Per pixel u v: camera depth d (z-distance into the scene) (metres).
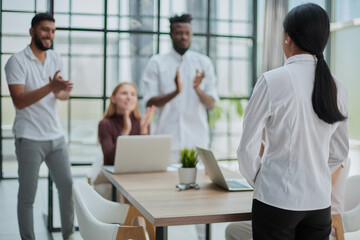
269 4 4.61
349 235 2.36
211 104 4.39
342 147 1.82
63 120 9.00
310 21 1.69
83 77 7.80
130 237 1.97
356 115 5.34
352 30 5.30
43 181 7.05
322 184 1.70
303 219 1.70
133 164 3.07
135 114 3.82
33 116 3.53
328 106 1.65
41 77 3.61
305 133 1.67
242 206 2.06
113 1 7.42
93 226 2.04
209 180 2.82
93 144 9.15
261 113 1.69
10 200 5.95
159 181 2.77
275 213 1.66
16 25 7.50
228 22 7.22
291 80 1.67
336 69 5.50
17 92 3.43
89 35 7.65
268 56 4.64
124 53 7.89
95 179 3.66
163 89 4.43
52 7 4.44
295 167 1.67
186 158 2.63
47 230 4.31
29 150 3.50
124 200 3.33
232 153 7.32
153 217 1.85
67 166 3.74
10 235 4.19
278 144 1.69
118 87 3.73
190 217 1.87
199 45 7.32
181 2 7.51
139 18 7.56
